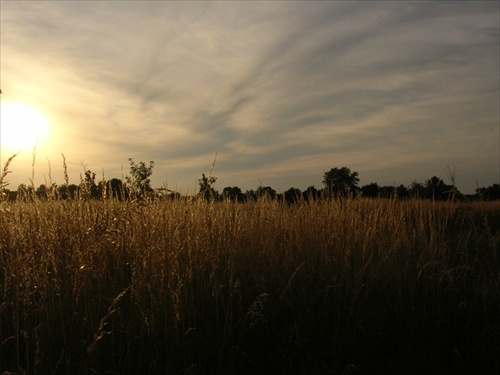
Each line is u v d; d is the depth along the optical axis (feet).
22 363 12.15
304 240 18.31
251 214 20.67
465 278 17.04
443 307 15.23
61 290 13.93
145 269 14.30
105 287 14.16
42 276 13.71
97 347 11.95
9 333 12.92
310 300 14.84
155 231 15.34
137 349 12.51
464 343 14.02
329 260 16.71
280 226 19.74
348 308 14.32
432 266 16.90
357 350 13.24
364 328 14.03
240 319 13.16
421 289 16.26
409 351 13.37
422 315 15.02
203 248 15.76
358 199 22.93
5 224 15.70
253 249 17.22
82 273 13.64
